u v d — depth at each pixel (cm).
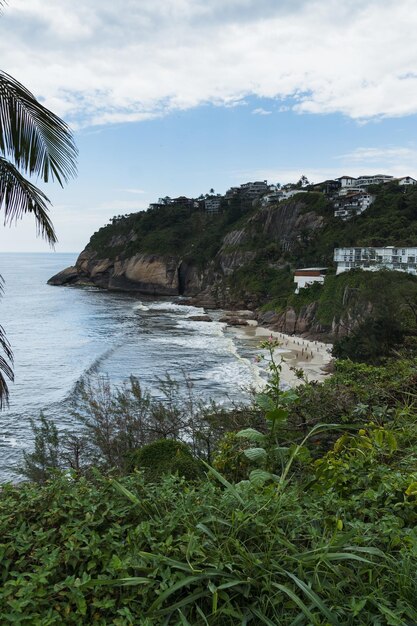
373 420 424
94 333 5094
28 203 648
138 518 233
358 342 2231
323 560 178
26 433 1881
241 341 4838
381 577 181
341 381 613
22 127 585
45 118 580
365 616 168
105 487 254
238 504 221
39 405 2258
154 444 433
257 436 272
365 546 199
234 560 187
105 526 229
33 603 177
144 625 165
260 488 241
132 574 195
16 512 236
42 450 896
